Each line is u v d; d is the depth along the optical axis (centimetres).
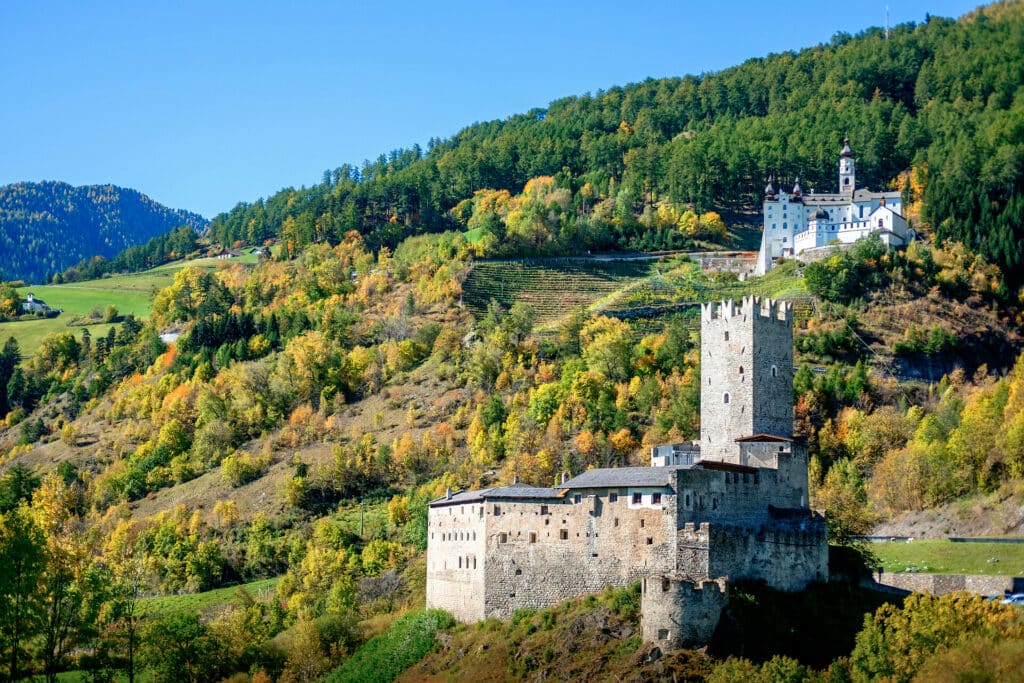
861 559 15700
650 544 14438
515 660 14212
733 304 16812
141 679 16912
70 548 19788
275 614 19900
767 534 14488
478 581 16025
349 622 17988
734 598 13600
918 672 12025
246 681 16775
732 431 16512
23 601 14850
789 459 15800
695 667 12862
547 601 15250
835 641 13362
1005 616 12838
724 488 14950
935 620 12738
